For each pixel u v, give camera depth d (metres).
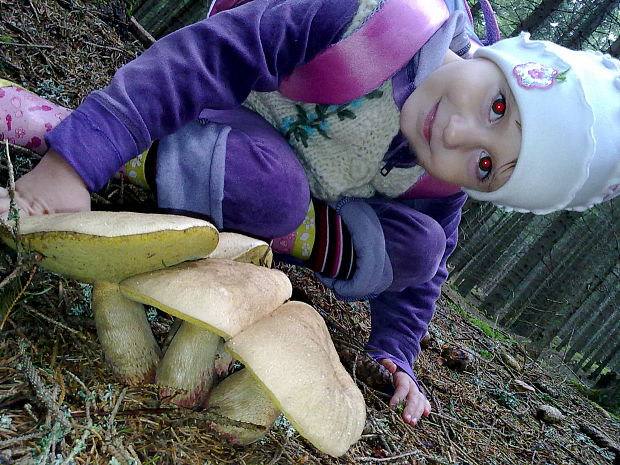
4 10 0.73
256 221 0.42
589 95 0.41
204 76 0.38
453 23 0.45
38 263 0.29
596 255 3.22
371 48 0.42
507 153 0.41
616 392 2.00
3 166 0.36
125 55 0.96
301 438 0.41
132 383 0.31
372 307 0.64
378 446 0.49
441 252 0.58
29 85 0.60
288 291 0.34
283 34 0.42
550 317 3.10
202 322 0.27
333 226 0.52
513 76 0.40
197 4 2.19
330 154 0.49
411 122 0.45
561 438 0.93
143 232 0.26
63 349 0.32
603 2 2.64
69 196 0.31
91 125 0.33
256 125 0.45
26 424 0.26
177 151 0.39
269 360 0.28
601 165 0.43
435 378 0.84
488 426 0.79
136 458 0.27
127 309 0.31
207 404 0.32
